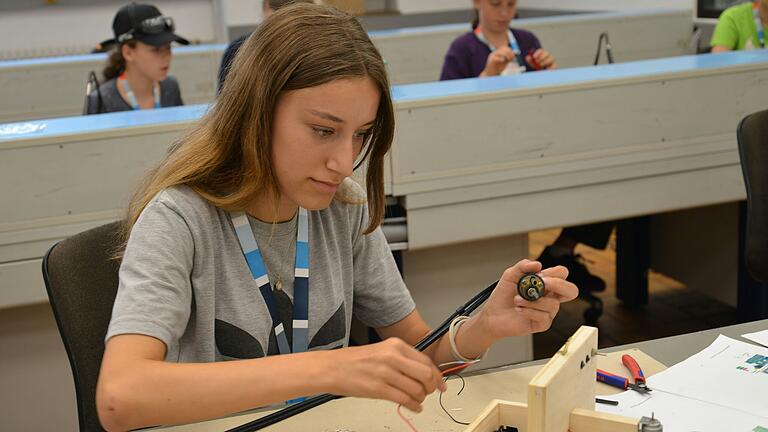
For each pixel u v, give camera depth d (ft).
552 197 7.33
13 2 20.65
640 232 10.32
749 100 7.70
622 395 3.47
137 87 9.51
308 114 3.22
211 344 3.67
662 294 11.07
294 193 3.42
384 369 2.76
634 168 7.50
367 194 3.94
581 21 13.30
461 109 6.84
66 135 6.12
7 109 11.36
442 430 3.26
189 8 22.02
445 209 7.05
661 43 13.83
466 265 7.50
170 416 2.86
